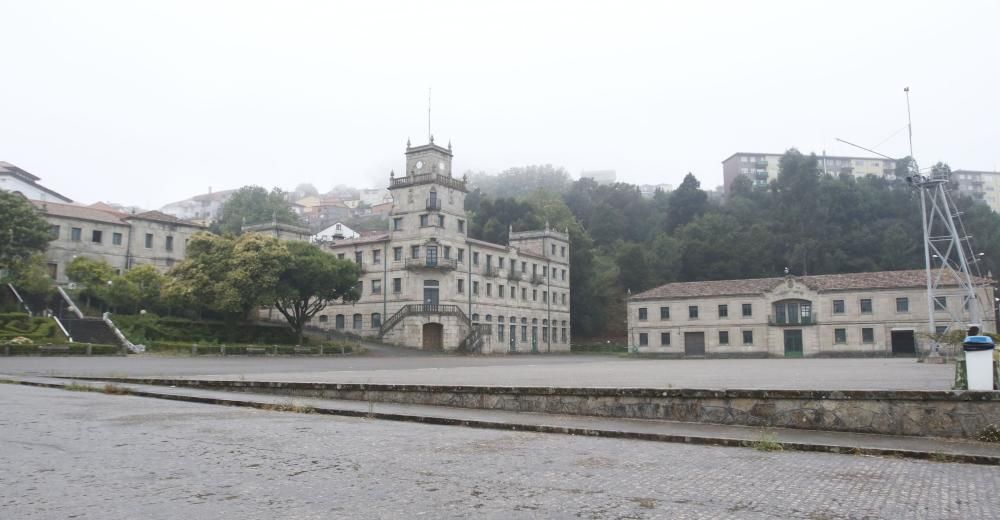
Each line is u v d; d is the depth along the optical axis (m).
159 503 6.17
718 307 78.56
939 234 103.44
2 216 55.94
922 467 8.98
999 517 6.23
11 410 12.88
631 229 130.88
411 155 76.88
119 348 46.03
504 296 84.31
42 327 46.44
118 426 11.06
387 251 76.69
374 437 10.80
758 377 23.70
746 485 7.57
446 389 15.84
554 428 12.10
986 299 66.31
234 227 118.25
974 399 11.09
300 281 60.56
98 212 73.69
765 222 111.44
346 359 50.28
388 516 5.91
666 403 13.45
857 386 17.00
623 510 6.33
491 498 6.70
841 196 109.81
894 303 70.25
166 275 60.22
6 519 5.53
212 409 14.33
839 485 7.65
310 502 6.34
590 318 103.06
